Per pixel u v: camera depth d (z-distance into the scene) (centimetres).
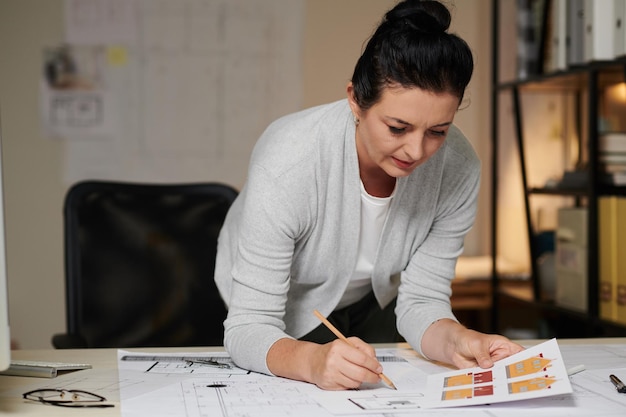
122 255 207
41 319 343
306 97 354
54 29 339
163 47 346
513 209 360
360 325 184
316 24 353
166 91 347
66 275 203
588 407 110
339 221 144
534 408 109
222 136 352
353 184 142
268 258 135
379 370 119
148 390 118
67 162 343
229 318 137
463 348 132
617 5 242
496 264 318
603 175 252
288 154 137
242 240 137
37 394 116
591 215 251
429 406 110
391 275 161
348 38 355
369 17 356
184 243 211
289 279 141
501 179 360
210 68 349
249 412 107
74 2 340
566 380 111
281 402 112
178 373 129
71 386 121
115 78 344
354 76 125
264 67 352
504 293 315
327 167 139
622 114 277
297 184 136
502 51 359
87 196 207
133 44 344
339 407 109
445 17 120
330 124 140
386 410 108
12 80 338
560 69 269
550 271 300
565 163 356
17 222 340
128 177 347
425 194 149
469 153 153
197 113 350
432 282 154
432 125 119
